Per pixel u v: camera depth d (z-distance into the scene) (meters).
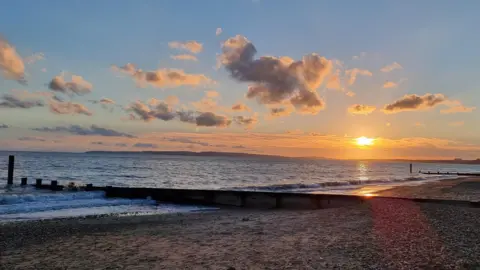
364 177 83.56
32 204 23.91
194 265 9.05
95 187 33.47
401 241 11.38
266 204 27.05
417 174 108.25
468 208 19.73
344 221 16.03
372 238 11.97
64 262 9.53
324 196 25.95
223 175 77.56
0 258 9.98
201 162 167.12
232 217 19.14
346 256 9.67
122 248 11.15
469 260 9.06
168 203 28.81
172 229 14.87
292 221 16.72
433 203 22.55
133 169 90.62
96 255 10.27
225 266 8.92
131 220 17.97
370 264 8.84
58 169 79.00
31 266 9.16
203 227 15.32
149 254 10.31
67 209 23.14
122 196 31.36
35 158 144.00
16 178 53.94
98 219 18.30
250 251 10.50
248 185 51.38
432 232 12.73
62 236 13.31
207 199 28.69
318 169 131.62
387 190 40.44
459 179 74.50
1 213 20.52
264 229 14.50
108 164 111.00
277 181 62.75
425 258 9.29
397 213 17.80
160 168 99.44
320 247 10.80
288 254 10.02
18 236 13.26
